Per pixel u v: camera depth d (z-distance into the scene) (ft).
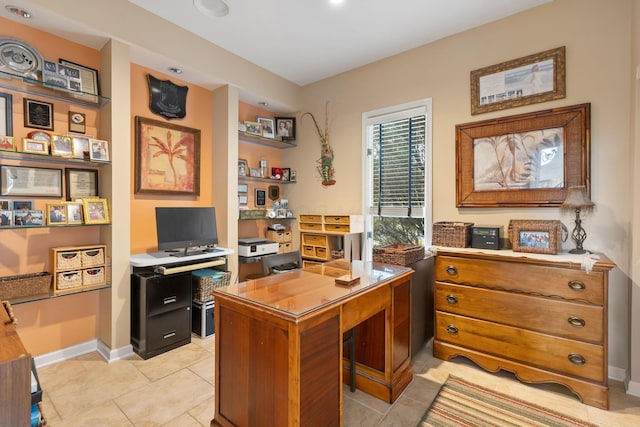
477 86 9.33
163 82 10.15
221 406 5.29
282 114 14.35
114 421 5.84
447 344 8.23
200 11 8.70
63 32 7.79
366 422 5.85
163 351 8.60
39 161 7.71
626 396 6.70
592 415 6.07
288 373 4.30
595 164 7.64
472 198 9.39
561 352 6.72
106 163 8.19
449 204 9.91
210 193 11.62
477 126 9.29
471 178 9.41
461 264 8.01
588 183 7.66
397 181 11.24
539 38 8.38
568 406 6.36
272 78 12.50
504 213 8.95
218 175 11.39
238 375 5.01
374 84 11.63
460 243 8.56
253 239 12.50
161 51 8.96
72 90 7.80
